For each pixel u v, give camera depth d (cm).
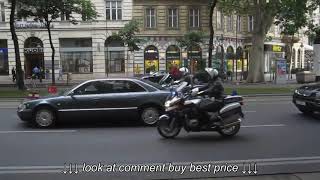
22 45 5384
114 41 5450
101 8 5381
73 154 996
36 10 3591
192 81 1647
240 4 4275
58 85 3825
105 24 5391
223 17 5641
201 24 5503
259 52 4066
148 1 5416
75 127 1409
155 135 1242
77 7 3869
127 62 5403
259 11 4012
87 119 1410
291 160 914
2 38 5381
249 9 4238
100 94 1413
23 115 1405
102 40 5412
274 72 4244
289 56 5781
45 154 1000
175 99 1202
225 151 1016
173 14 5491
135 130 1333
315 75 3803
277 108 1897
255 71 4075
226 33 5719
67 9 3606
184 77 1856
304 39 7375
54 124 1407
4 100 2489
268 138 1179
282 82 3975
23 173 830
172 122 1193
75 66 5475
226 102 1213
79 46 5466
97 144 1115
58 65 5394
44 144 1122
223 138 1189
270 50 6406
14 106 2112
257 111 1784
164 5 5447
